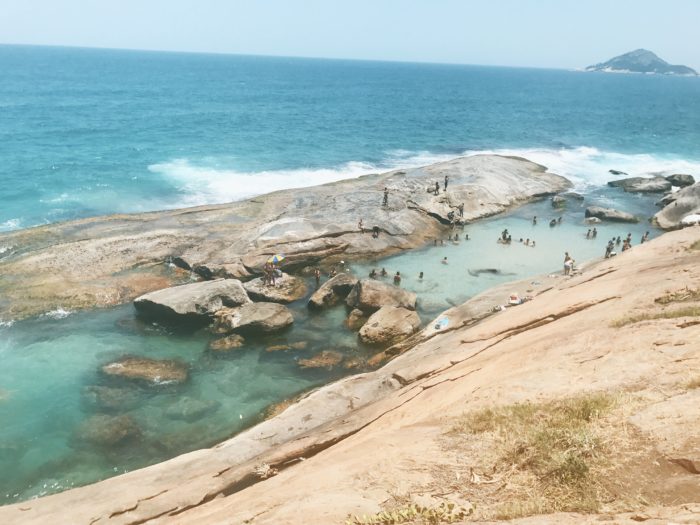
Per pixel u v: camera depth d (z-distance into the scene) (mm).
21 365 25547
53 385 24312
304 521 7297
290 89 175250
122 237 38188
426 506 7215
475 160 61500
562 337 13117
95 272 34000
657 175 66938
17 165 57531
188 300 29797
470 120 112750
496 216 50062
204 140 76938
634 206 54281
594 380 9828
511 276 37281
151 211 45969
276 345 28609
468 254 41000
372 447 10008
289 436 17922
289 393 24594
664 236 24781
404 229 43156
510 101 161375
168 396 24125
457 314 27953
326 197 47906
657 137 96938
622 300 14805
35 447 20641
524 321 17438
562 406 9203
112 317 30422
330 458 10570
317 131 90312
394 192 48906
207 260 36094
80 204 47938
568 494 6984
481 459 8336
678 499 6238
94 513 13086
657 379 9180
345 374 26172
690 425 7523
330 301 33344
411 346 26219
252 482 13039
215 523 9047
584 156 78500
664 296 13977
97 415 22609
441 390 13461
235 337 28609
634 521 5824
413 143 84375
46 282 32250
